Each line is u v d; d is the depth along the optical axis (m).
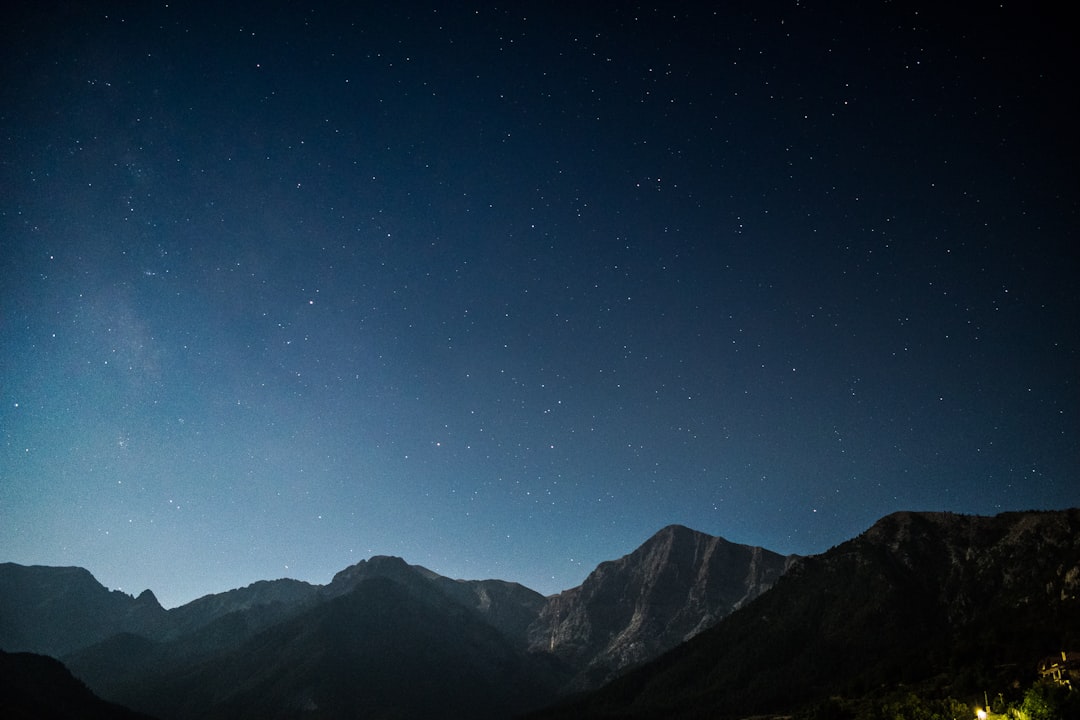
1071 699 53.19
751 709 148.75
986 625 130.38
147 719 177.25
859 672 150.25
